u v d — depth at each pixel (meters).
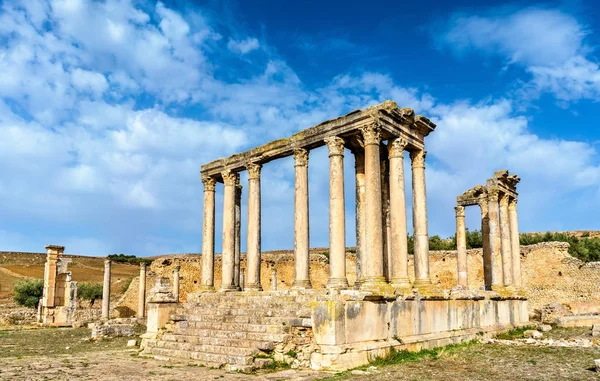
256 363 17.73
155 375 16.81
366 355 18.23
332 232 24.00
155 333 24.14
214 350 19.84
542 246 48.66
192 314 24.67
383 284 20.56
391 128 23.53
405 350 20.16
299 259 25.69
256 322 21.17
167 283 25.50
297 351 18.38
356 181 26.97
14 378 16.48
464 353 20.88
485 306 28.84
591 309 43.09
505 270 34.47
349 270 53.00
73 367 19.09
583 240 66.25
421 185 25.39
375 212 21.61
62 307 53.59
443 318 23.94
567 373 16.02
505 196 35.69
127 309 56.69
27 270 99.00
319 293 23.17
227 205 30.89
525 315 35.03
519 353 20.91
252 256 28.53
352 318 18.34
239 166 30.17
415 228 25.05
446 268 52.12
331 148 24.66
